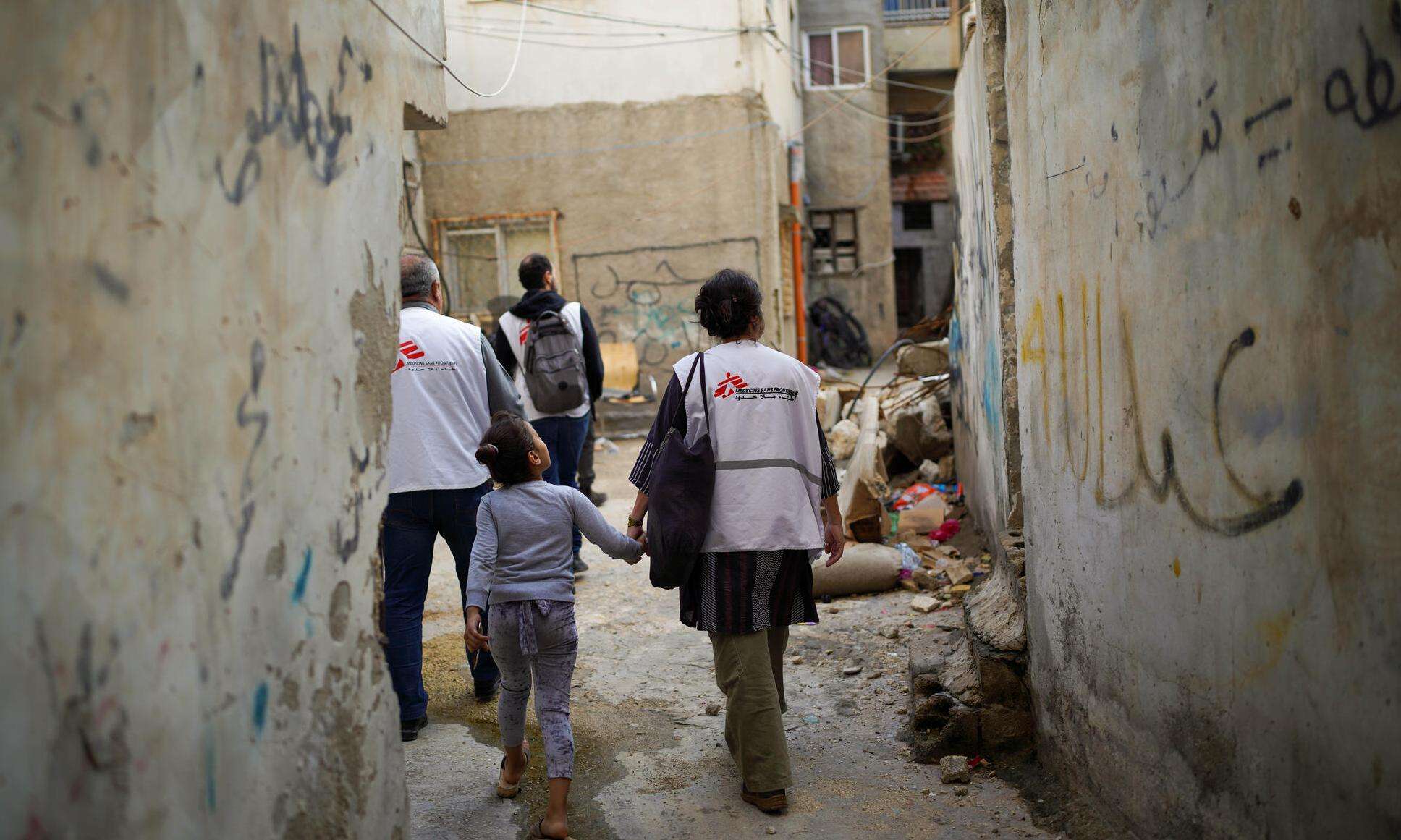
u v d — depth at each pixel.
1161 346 2.52
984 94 4.64
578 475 7.92
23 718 1.34
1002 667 3.72
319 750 2.22
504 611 3.33
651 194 13.88
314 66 2.26
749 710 3.40
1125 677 2.84
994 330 4.79
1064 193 3.24
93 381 1.48
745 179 13.73
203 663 1.77
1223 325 2.21
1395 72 1.61
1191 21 2.29
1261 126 2.02
